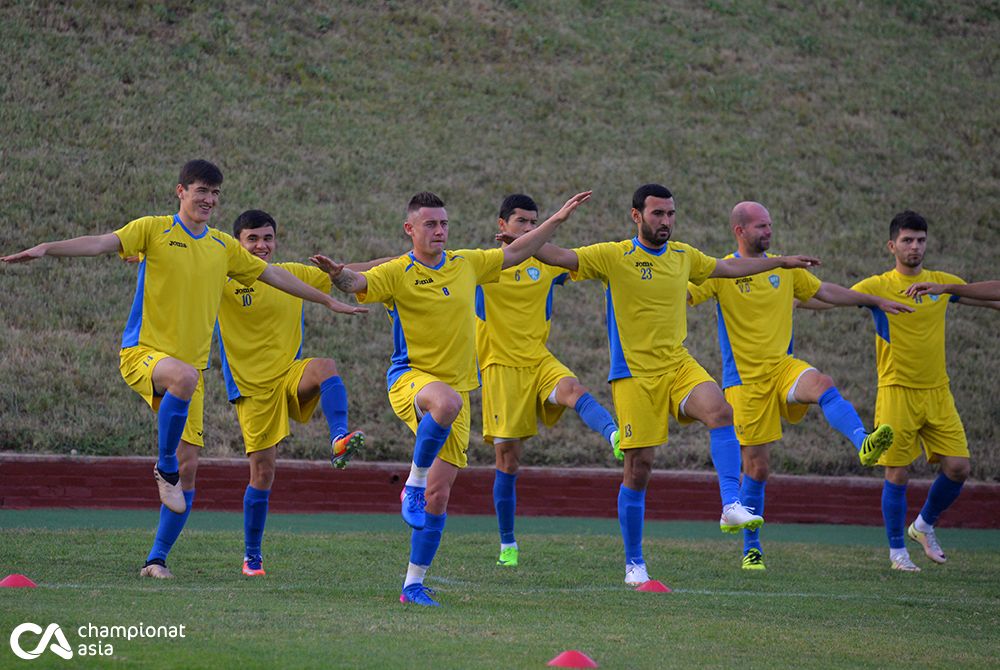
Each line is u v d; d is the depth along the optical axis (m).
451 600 19.86
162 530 22.34
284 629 15.91
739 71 79.88
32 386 42.22
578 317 53.94
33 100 60.50
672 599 21.20
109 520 32.28
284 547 26.97
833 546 31.88
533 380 27.20
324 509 37.12
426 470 18.95
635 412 23.44
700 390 22.91
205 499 36.09
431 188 62.06
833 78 81.00
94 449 39.09
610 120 72.19
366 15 76.81
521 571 25.03
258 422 23.58
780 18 87.62
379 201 59.94
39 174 55.50
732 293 27.16
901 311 27.48
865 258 61.91
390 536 30.02
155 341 21.66
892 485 28.23
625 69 77.81
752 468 27.20
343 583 21.95
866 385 50.94
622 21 83.44
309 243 54.97
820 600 21.77
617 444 22.98
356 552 26.56
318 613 17.52
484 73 74.31
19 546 25.14
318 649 14.51
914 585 24.50
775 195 67.00
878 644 16.80
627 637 16.48
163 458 20.84
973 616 20.39
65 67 63.53
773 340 26.97
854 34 87.06
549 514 38.41
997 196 70.12
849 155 72.44
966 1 93.88
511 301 27.39
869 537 35.78
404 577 23.06
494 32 78.75
